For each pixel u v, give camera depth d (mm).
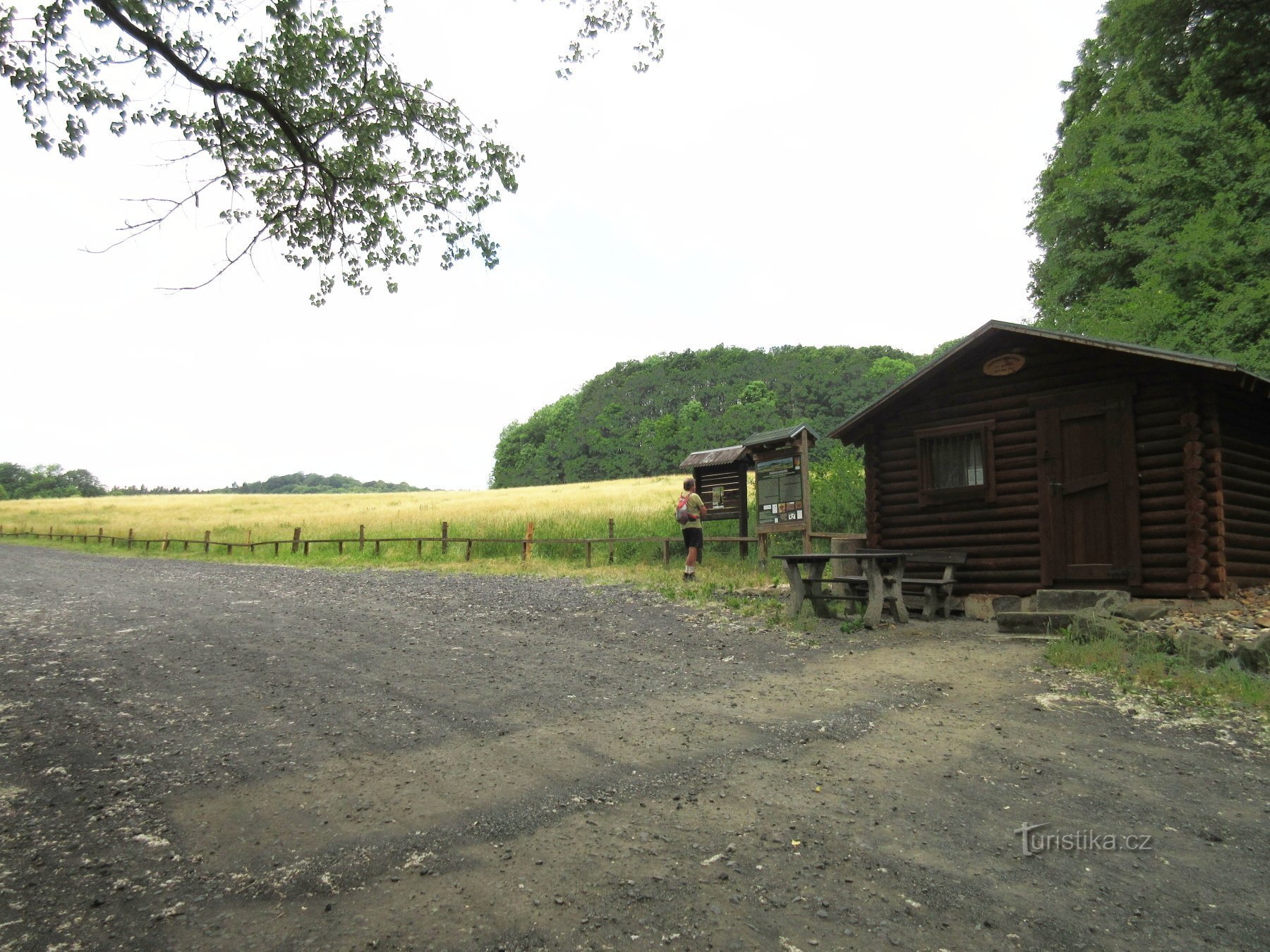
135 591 15367
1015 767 4758
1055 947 2941
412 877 3629
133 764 5129
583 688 6973
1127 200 20547
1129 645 7203
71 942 3088
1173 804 4191
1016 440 10469
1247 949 2908
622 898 3381
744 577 13984
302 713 6309
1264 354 15547
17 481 132875
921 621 9836
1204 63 21000
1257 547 10008
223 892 3516
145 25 8289
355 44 9422
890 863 3623
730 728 5688
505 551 22719
